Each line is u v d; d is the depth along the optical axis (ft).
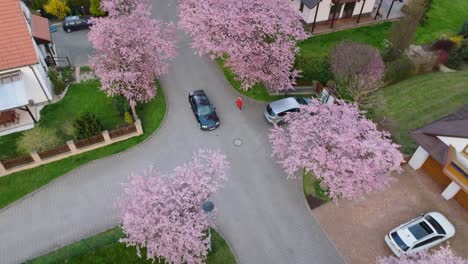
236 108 87.61
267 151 78.02
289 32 81.15
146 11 96.32
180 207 53.52
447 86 94.43
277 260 61.00
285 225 65.62
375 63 83.87
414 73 98.07
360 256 61.77
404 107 88.22
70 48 102.47
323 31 112.16
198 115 81.41
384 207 68.13
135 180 57.31
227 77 95.76
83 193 69.05
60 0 111.45
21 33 75.66
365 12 118.62
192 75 95.71
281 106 81.56
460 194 67.31
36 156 71.15
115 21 83.05
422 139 67.77
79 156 74.84
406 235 60.44
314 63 90.33
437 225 61.67
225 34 79.87
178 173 58.90
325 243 63.36
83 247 60.75
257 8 82.02
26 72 77.20
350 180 59.98
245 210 67.46
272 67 82.33
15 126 79.10
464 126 62.28
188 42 105.50
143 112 84.48
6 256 60.34
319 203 68.85
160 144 78.23
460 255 61.11
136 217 51.96
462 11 125.90
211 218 60.23
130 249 60.23
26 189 69.21
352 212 67.56
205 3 83.46
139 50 79.25
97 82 91.09
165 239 50.37
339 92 82.74
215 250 61.26
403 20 95.35
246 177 72.90
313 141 63.93
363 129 65.31
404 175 73.05
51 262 58.85
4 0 74.95
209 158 62.59
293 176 73.10
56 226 64.23
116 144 77.41
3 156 72.74
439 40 104.17
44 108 82.99
